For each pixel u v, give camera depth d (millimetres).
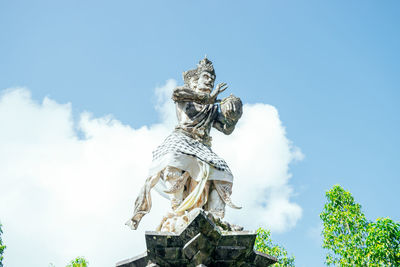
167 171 7793
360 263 17734
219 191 8117
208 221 6523
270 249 21172
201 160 7992
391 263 16938
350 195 21047
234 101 8984
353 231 19859
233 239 6855
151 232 6605
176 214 7539
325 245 20188
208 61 9594
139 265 7148
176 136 8422
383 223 17453
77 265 21266
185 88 8539
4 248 18875
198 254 6645
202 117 8805
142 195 7840
